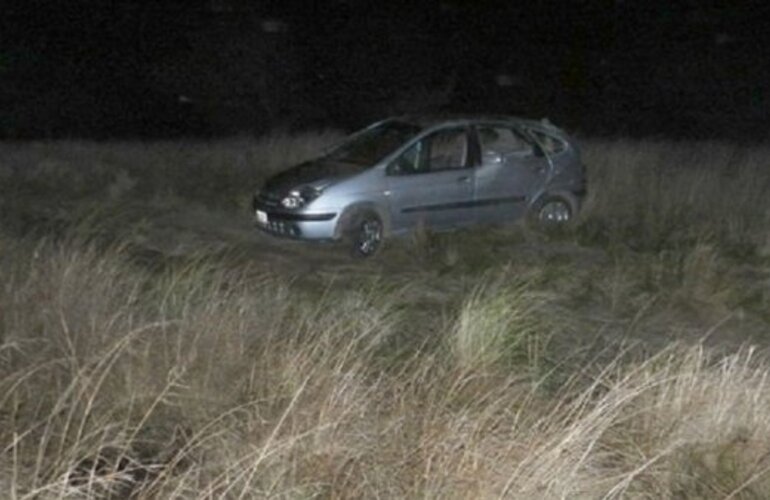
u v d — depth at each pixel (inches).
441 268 536.4
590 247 605.3
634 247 602.2
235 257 543.8
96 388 247.1
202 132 1318.9
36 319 308.3
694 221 677.3
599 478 247.1
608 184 714.8
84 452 241.9
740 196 725.9
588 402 279.3
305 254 576.1
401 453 245.1
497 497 229.5
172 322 300.4
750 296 506.6
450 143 615.2
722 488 270.1
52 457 236.7
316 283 486.9
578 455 245.8
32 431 243.4
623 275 515.5
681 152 908.6
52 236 459.8
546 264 540.7
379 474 238.7
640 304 475.5
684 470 274.7
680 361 327.9
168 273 402.9
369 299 402.3
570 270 520.1
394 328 382.0
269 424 252.4
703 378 302.4
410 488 233.8
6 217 623.2
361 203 577.9
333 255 577.3
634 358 382.3
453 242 589.9
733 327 462.9
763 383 303.9
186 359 289.9
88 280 338.3
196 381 281.9
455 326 345.4
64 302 315.0
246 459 231.1
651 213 672.4
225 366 291.4
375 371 308.7
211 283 379.2
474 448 240.5
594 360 367.6
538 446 242.2
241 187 765.9
